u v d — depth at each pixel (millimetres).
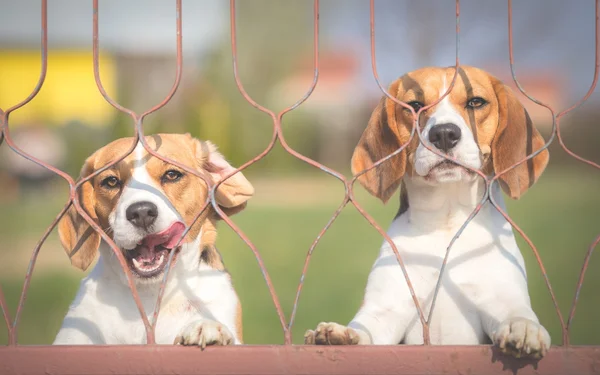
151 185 4227
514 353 3252
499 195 4656
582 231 16750
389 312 4434
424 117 4516
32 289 10984
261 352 3213
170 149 4402
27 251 14297
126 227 4023
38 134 24766
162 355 3211
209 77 28078
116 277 4340
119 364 3195
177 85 3221
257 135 29859
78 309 4312
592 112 30156
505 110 4543
